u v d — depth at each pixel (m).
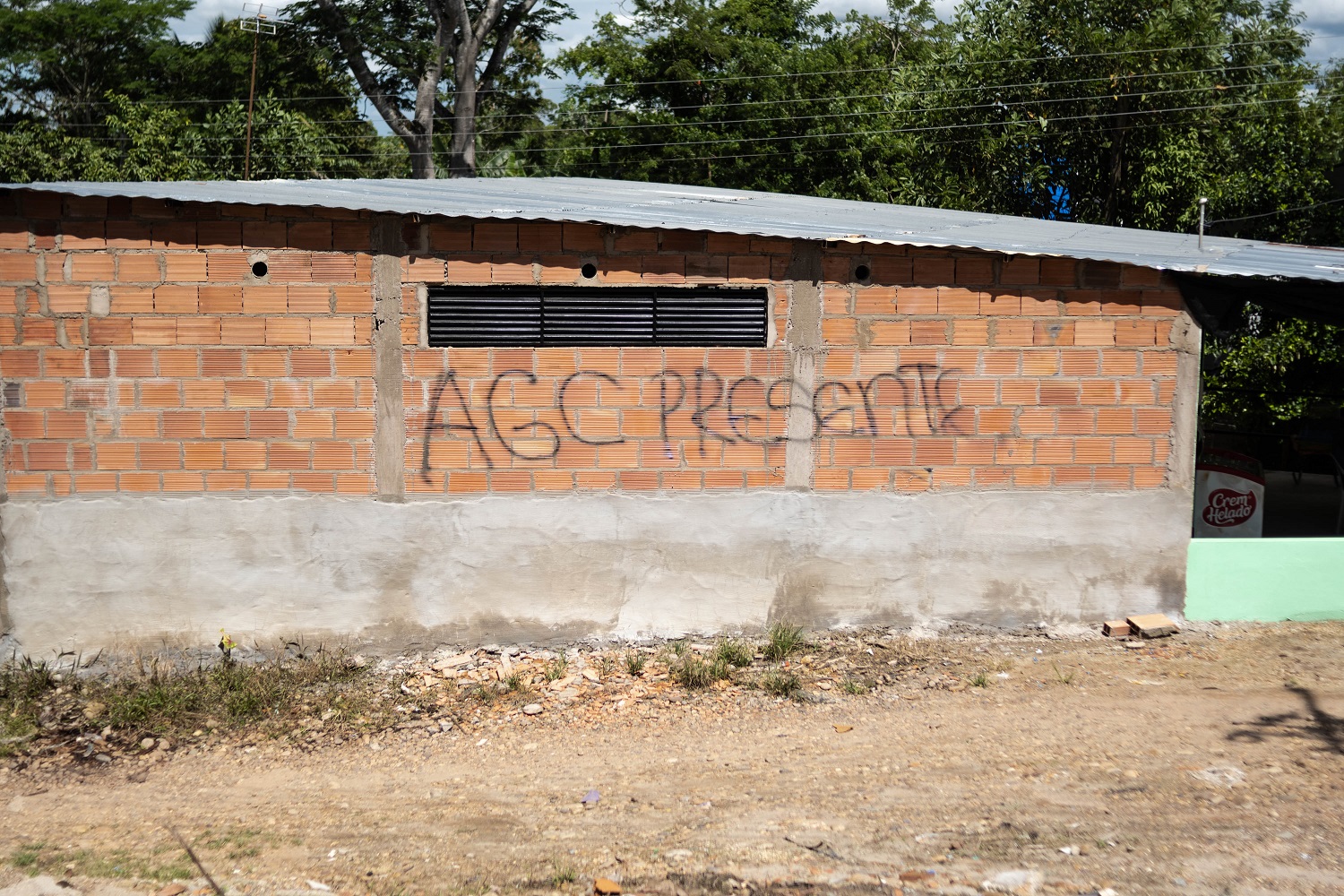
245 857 5.23
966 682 7.32
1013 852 4.98
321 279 7.56
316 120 32.78
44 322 7.50
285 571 7.76
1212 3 19.56
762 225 7.98
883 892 4.66
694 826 5.45
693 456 7.88
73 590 7.67
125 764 6.51
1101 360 7.93
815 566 8.01
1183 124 18.23
